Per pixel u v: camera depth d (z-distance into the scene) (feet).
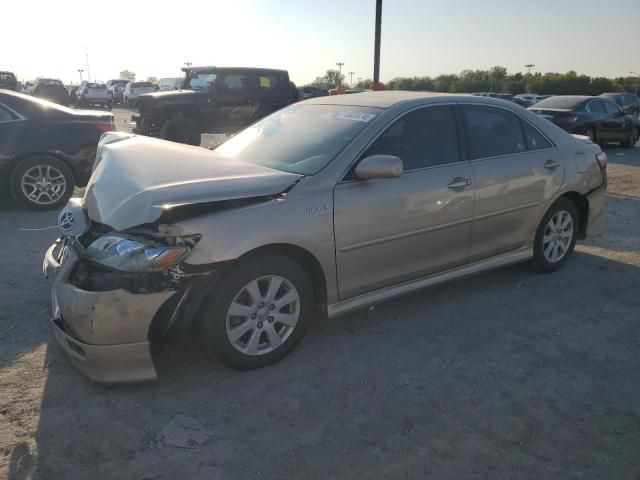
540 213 15.19
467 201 13.30
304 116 13.94
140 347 9.63
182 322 9.79
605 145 58.13
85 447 8.57
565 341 12.20
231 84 44.16
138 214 9.67
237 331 10.41
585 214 16.71
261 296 10.62
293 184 10.89
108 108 120.47
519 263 15.49
